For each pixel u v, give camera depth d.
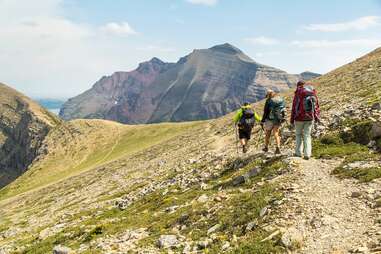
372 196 13.51
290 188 15.66
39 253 24.92
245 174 20.02
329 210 13.30
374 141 19.47
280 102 21.36
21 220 57.00
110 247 18.08
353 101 29.97
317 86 55.31
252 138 37.81
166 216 20.23
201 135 70.25
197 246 14.46
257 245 12.25
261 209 14.74
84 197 53.56
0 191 172.50
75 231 27.17
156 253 15.25
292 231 12.19
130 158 85.88
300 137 19.92
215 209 17.23
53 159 194.50
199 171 30.11
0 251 31.56
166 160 55.03
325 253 10.96
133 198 32.66
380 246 10.30
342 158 18.69
